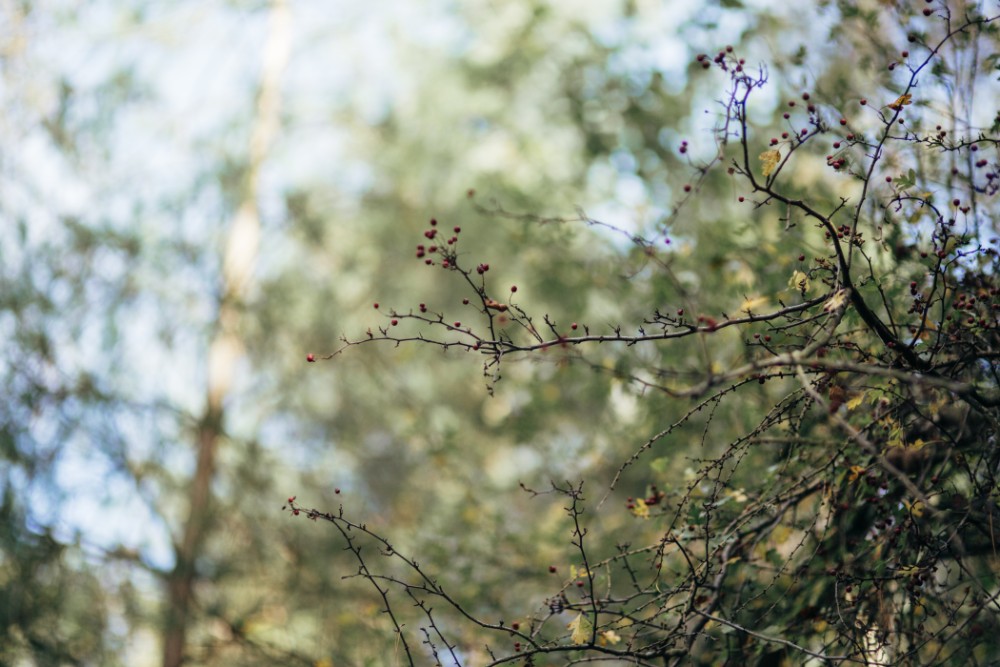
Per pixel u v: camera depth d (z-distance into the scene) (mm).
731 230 5668
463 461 7871
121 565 7859
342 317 9500
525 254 7230
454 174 9648
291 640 7738
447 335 9664
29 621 7410
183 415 8438
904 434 3867
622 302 6551
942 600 3984
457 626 5719
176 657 7711
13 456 7746
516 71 9555
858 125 4781
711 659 4262
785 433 4254
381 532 7934
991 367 3807
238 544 8297
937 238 3869
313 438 9125
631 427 6219
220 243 8859
